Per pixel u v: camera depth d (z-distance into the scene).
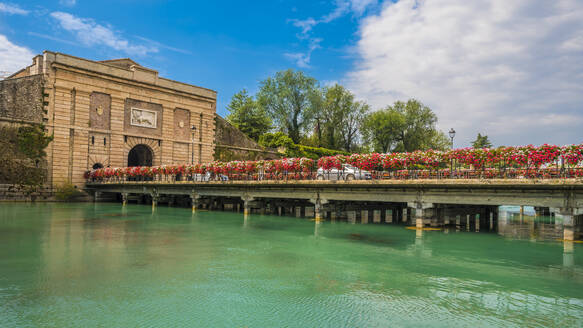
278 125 63.78
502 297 7.69
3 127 35.81
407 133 65.62
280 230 17.67
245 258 11.27
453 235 16.30
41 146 37.34
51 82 38.47
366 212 25.08
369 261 10.96
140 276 9.07
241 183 24.27
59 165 38.53
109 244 13.41
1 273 9.20
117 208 30.84
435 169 17.94
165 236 15.51
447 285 8.54
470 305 7.21
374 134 65.88
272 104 62.25
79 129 39.97
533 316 6.66
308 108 61.00
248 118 64.12
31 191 36.81
